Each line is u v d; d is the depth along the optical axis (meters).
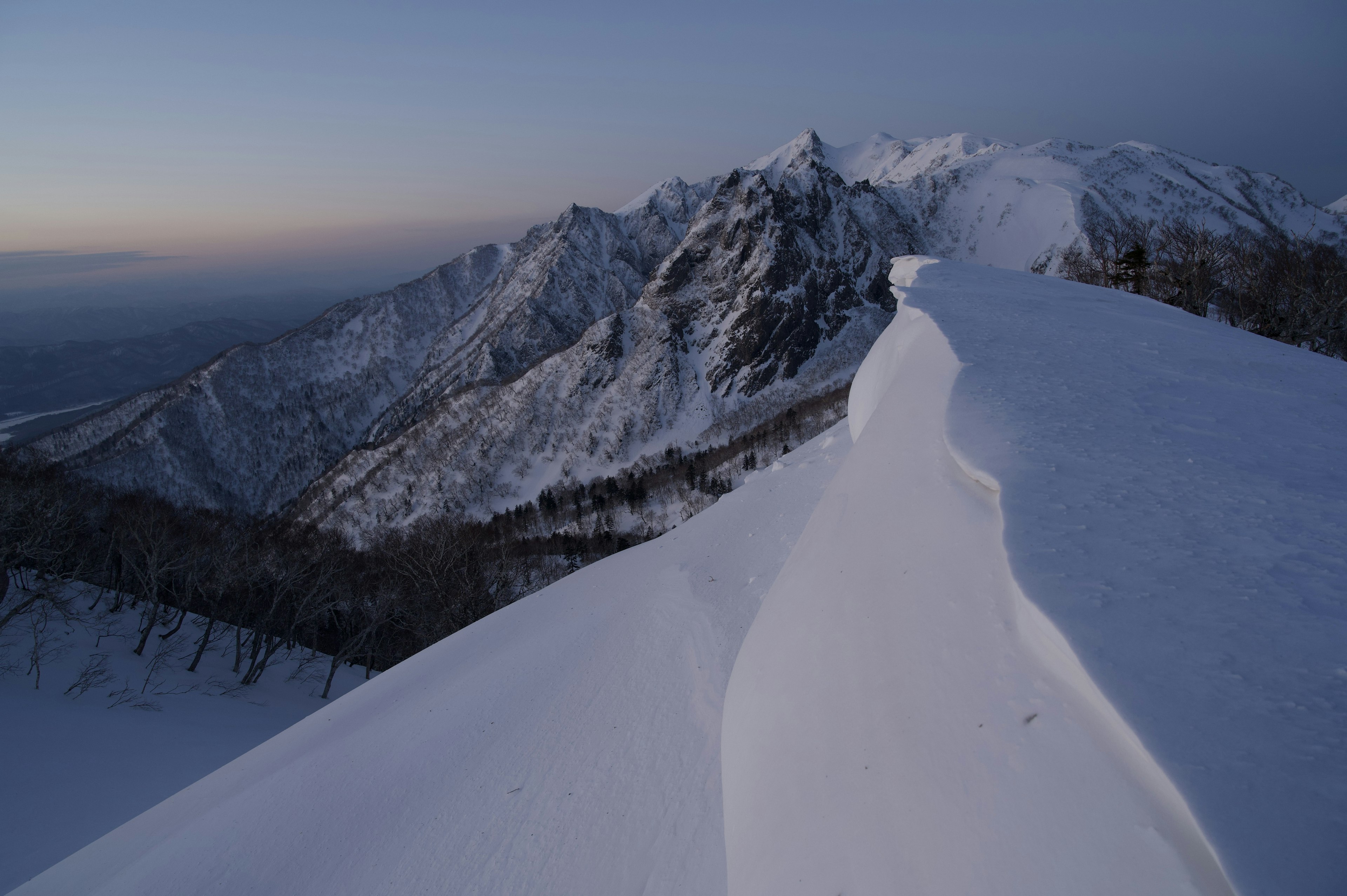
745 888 3.76
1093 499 4.09
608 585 12.81
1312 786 2.03
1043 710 2.97
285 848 7.95
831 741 3.89
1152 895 2.15
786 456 16.94
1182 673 2.57
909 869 2.85
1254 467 4.52
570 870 5.81
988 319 10.24
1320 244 32.78
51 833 14.62
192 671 30.05
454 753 8.55
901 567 4.65
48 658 25.88
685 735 6.89
